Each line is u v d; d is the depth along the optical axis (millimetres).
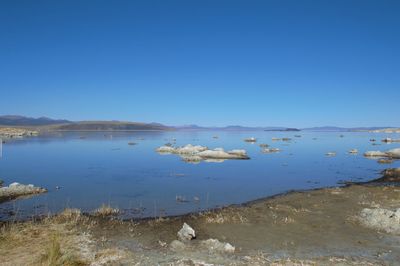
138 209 20312
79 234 14719
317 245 13703
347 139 128125
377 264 11789
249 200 23266
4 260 11414
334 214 18281
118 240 14180
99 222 16906
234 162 46781
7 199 22609
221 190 26750
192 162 46250
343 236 14773
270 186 28719
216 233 15195
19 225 15898
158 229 15836
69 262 11258
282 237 14656
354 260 12148
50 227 15523
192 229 14453
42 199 22750
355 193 24109
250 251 13000
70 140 105188
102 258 12031
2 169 37969
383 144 92312
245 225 16359
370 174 36094
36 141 97375
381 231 15422
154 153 59594
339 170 39094
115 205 21297
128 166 41406
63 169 38219
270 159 51062
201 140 111125
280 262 11828
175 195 24625
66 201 22234
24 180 30469
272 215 18094
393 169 37125
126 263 11680
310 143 97625
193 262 11727
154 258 12180
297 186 28922
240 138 131375
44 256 11594
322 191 25281
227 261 11938
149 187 27656
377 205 20172
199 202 22469
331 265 11656
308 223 16688
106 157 52312
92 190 26109
